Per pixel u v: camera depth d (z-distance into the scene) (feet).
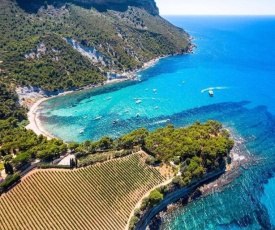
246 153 468.34
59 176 353.92
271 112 627.87
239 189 384.06
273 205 355.15
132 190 351.25
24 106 647.15
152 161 393.70
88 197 331.77
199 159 392.88
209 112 625.41
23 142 437.99
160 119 594.24
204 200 366.22
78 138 524.52
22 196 321.52
